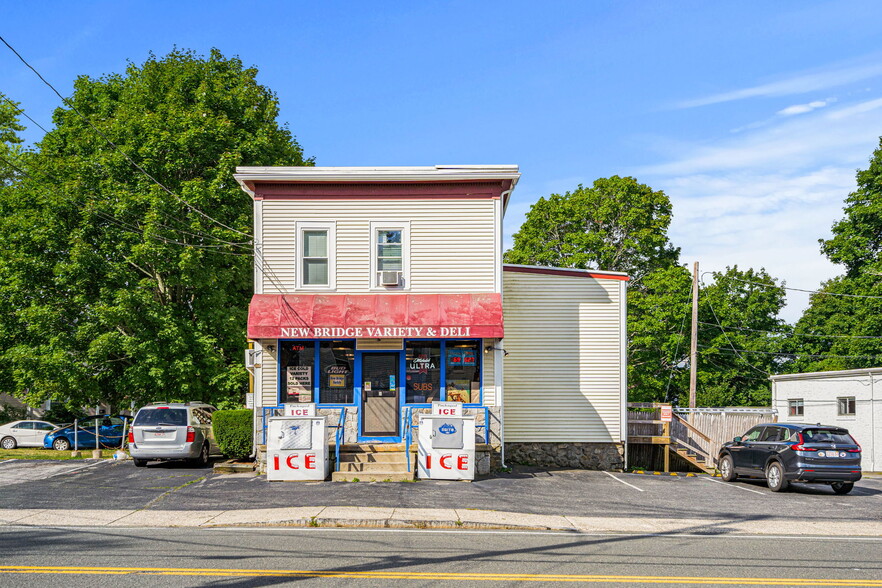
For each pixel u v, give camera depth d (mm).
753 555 11180
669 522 14195
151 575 9297
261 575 9328
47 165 27875
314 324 19656
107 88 30703
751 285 54125
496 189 20906
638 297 42688
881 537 13359
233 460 22156
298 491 16906
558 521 13969
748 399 50219
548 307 23297
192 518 13945
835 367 44844
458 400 20453
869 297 43031
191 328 26641
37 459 24453
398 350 20469
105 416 32656
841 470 18797
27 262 26297
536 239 46031
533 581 9203
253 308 20016
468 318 19797
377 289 20625
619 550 11398
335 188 20891
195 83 29891
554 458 22906
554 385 23078
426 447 18766
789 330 52812
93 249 26750
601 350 23188
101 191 26969
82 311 27203
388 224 20828
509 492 17203
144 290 26391
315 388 20375
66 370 25484
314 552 10844
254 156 28141
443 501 15727
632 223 44312
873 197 44656
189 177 28188
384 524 13391
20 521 13695
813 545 12203
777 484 19297
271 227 20797
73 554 10633
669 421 24672
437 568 9859
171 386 26625
